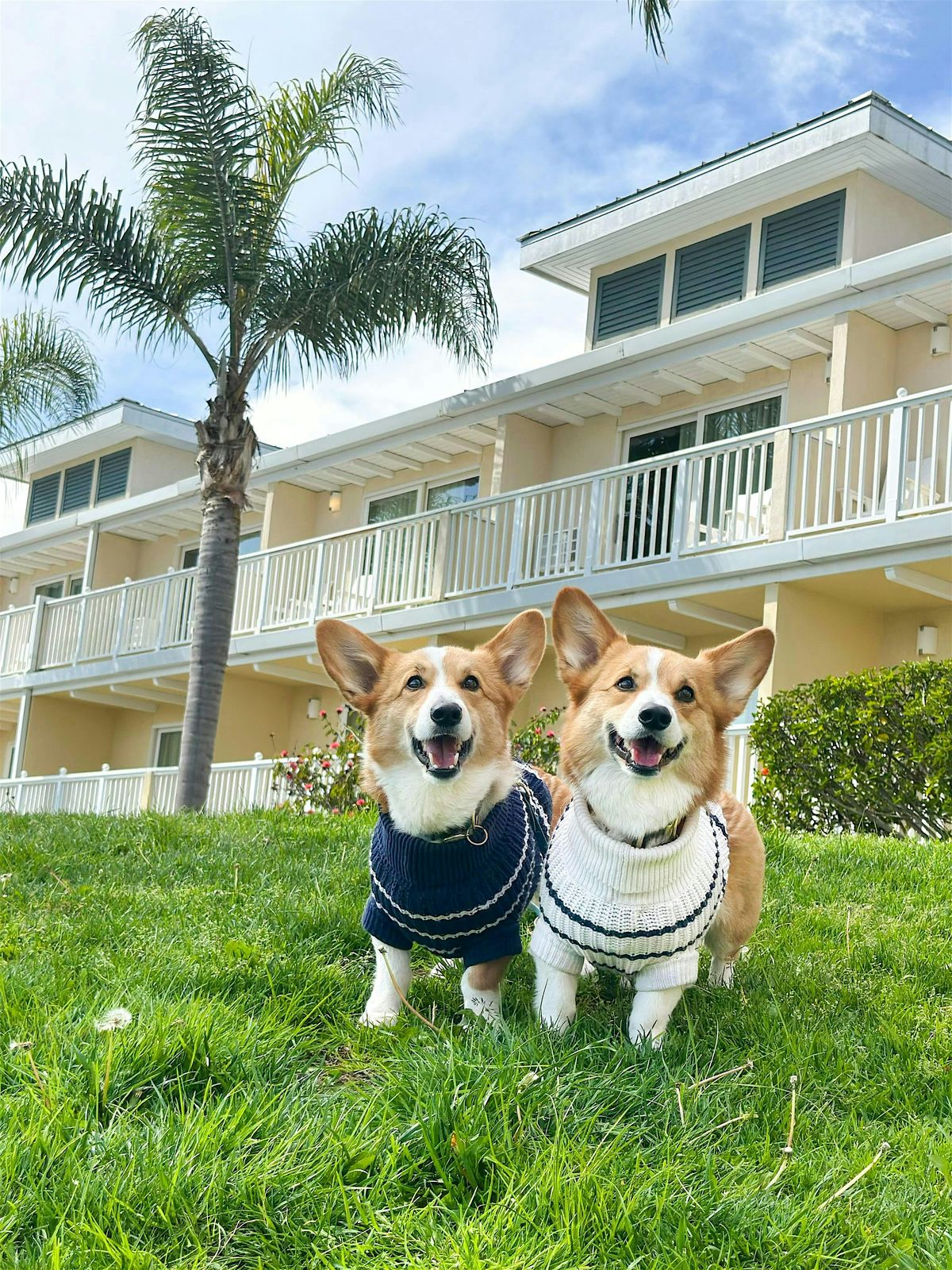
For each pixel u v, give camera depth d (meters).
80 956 3.67
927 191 13.13
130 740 20.08
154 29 10.09
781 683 10.34
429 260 10.94
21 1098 2.43
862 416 10.02
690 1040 3.00
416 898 3.19
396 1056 2.82
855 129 11.89
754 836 3.78
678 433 13.85
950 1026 3.42
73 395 15.33
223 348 11.09
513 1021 3.19
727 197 13.32
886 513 9.74
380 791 3.32
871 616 11.34
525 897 3.29
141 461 22.05
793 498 10.52
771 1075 2.89
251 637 15.75
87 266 10.59
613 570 11.84
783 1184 2.36
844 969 3.98
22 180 10.36
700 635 12.73
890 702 7.80
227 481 10.98
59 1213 2.05
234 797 11.97
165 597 17.22
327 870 5.00
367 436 15.87
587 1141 2.40
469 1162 2.27
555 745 9.90
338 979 3.52
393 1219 2.12
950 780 7.43
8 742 23.23
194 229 10.38
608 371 13.16
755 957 4.08
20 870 5.13
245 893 4.57
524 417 14.77
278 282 10.85
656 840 3.14
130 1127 2.35
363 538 14.88
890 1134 2.67
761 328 11.88
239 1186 2.16
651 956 3.07
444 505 16.72
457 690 3.22
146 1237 2.06
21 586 25.78
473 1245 1.98
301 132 10.80
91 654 18.56
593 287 15.30
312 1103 2.58
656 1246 2.09
